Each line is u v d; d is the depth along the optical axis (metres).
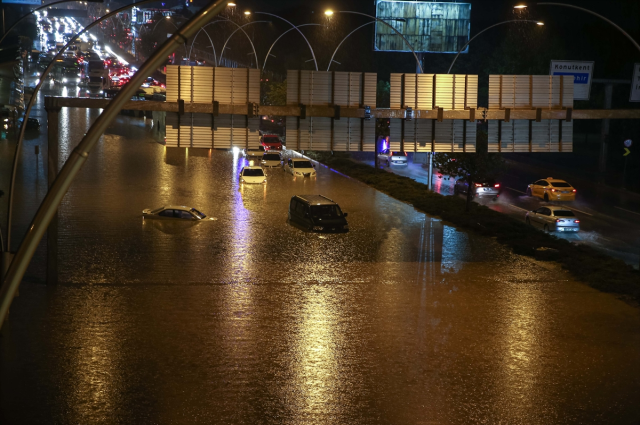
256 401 13.84
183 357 16.12
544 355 16.77
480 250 28.56
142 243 28.08
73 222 31.91
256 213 35.59
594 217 37.19
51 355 16.00
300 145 23.12
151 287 21.98
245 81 22.11
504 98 24.31
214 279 23.14
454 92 24.06
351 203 39.69
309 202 31.59
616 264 25.38
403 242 29.80
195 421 12.88
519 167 58.56
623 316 20.02
